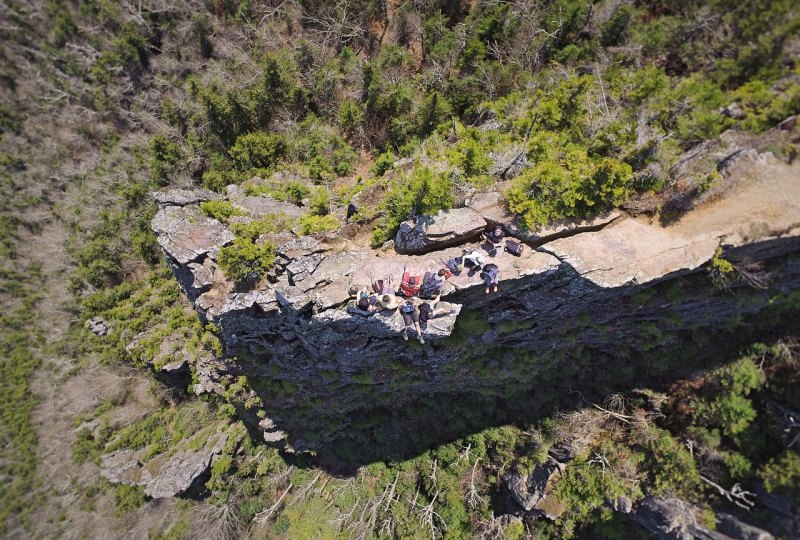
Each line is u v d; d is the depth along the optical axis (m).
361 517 30.91
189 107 29.64
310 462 34.91
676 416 22.94
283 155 26.47
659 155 16.48
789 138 15.90
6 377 40.56
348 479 33.16
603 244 16.77
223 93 27.89
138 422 35.91
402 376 24.39
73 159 40.12
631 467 23.58
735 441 21.09
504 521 28.11
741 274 17.53
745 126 16.23
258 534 35.16
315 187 24.42
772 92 16.06
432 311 17.05
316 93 27.14
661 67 18.88
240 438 33.12
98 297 32.09
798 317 19.80
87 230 34.50
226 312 18.42
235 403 28.00
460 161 18.48
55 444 39.72
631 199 17.17
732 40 16.80
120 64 34.59
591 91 18.80
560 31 21.25
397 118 24.78
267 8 29.95
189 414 34.75
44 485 39.53
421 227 17.62
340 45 27.88
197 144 28.09
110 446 36.03
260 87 26.36
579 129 17.91
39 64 40.16
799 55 15.65
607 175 16.06
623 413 24.22
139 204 31.12
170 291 30.59
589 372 25.39
